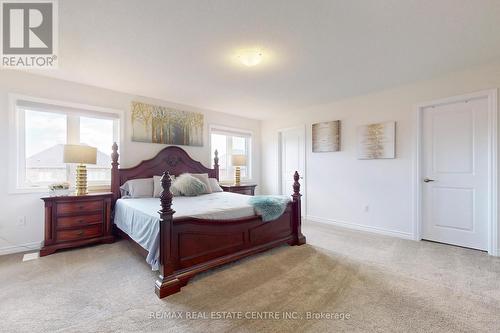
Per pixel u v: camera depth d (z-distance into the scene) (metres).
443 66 2.82
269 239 2.89
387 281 2.17
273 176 5.52
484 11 1.82
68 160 2.97
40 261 2.63
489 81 2.80
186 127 4.52
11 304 1.81
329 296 1.92
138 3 1.73
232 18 1.92
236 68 2.88
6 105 2.89
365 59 2.64
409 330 1.52
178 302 1.84
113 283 2.14
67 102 3.28
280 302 1.84
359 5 1.75
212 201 3.12
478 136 2.95
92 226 3.14
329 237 3.53
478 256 2.75
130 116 3.85
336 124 4.27
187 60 2.67
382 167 3.71
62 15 1.87
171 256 2.02
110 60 2.67
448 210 3.18
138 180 3.65
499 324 1.57
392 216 3.60
